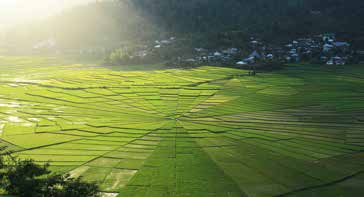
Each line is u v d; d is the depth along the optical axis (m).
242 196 52.47
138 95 123.88
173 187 54.97
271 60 190.00
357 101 110.94
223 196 52.44
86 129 85.62
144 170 61.31
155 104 111.75
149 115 99.31
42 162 64.38
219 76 158.12
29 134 81.62
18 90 131.00
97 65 199.38
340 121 90.75
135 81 148.50
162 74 164.50
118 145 74.19
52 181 33.66
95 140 77.56
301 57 196.25
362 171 61.22
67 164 63.59
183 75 161.12
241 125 88.94
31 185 32.09
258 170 61.84
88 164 63.72
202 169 61.97
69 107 107.88
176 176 58.94
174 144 75.06
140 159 66.38
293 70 170.25
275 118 94.50
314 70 168.75
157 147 73.19
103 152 70.00
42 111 102.69
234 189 54.62
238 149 72.19
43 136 80.19
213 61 192.25
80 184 35.41
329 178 58.53
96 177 58.06
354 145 73.81
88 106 109.38
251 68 176.00
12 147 72.62
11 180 32.25
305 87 133.62
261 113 99.62
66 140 77.50
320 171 61.28
